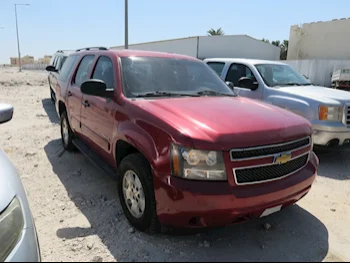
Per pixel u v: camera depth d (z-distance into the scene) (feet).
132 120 10.68
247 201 8.73
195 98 12.24
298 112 18.80
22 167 16.79
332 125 17.71
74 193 13.65
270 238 10.49
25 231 7.88
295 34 103.76
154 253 9.48
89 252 9.55
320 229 11.19
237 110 10.82
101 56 15.03
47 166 17.01
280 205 9.61
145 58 13.87
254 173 9.02
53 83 37.11
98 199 13.07
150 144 9.56
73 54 20.47
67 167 16.85
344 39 89.56
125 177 11.03
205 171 8.66
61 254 9.45
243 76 23.39
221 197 8.50
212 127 9.12
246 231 10.87
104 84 12.21
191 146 8.64
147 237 10.25
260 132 9.25
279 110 11.69
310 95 19.07
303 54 101.76
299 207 12.89
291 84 22.30
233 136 8.86
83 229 10.82
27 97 46.98
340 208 12.92
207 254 9.49
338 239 10.59
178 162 8.77
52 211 12.07
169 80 13.26
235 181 8.74
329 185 15.46
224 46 125.49
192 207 8.61
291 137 9.86
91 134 14.48
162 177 9.02
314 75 71.46
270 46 128.57
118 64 12.93
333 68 68.85
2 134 23.95
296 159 10.25
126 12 45.68
